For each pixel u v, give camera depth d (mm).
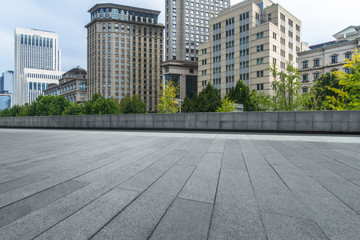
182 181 3436
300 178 3561
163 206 2506
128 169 4211
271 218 2199
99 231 1987
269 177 3625
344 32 76438
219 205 2521
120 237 1886
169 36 89875
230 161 4902
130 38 116000
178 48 90312
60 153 6055
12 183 3379
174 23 90125
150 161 4934
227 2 98812
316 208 2422
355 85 20078
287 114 11945
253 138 9656
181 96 85188
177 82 85312
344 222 2109
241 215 2270
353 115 10805
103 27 112500
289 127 11906
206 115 13641
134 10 117938
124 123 15938
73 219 2215
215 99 48406
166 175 3781
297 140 8836
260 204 2541
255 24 63188
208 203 2582
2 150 6746
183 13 90500
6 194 2904
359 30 51906
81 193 2932
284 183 3309
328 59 57250
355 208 2418
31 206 2523
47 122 19828
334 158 5191
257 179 3518
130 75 115812
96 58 113250
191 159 5133
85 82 136375
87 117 17438
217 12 96688
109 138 10062
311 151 6191
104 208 2465
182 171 4043
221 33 69500
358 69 20312
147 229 2012
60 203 2605
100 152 6160
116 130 15586
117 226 2070
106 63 112062
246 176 3691
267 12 64688
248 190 3008
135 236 1898
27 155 5809
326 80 40062
